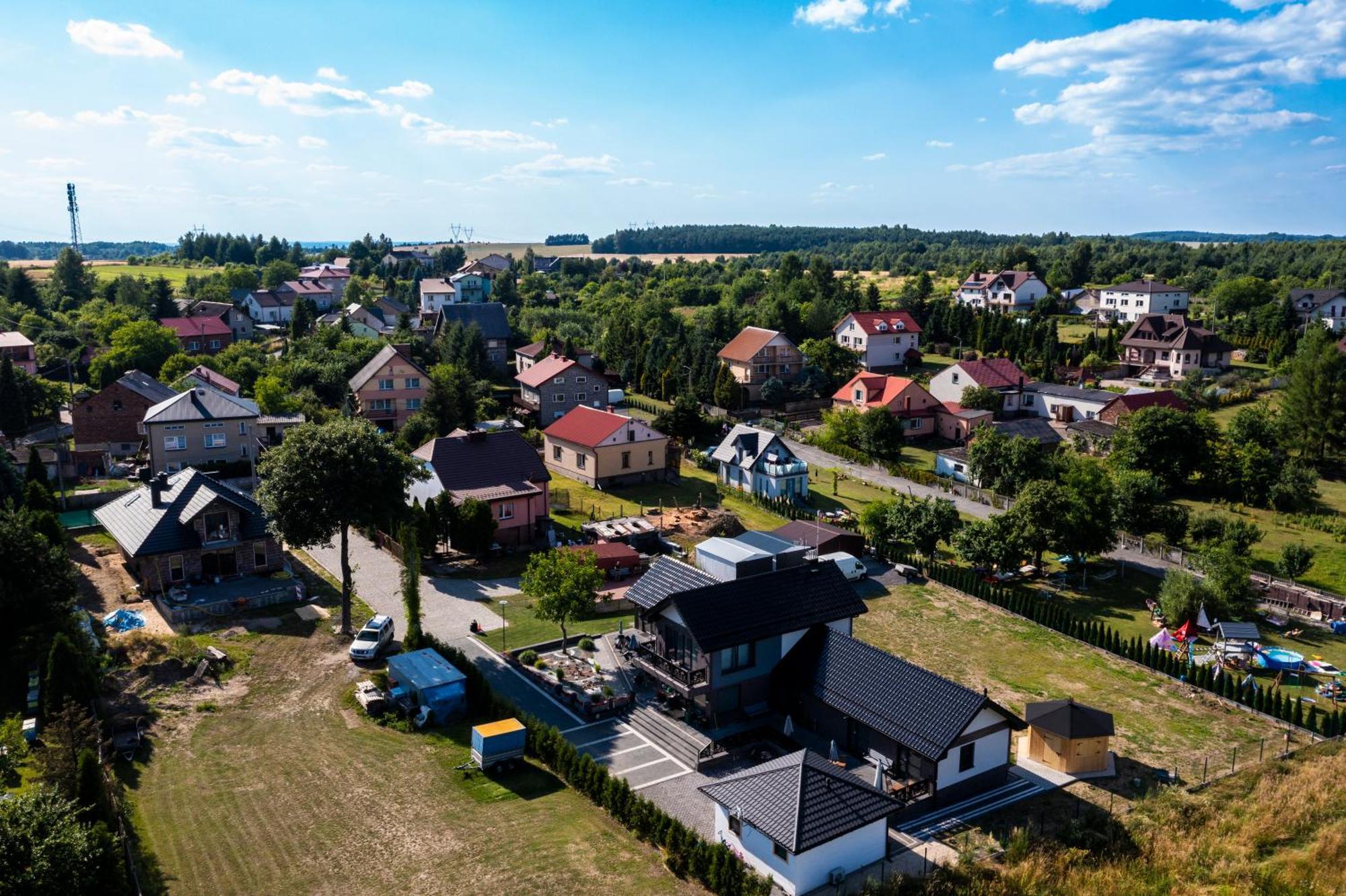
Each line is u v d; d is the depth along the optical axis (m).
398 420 91.38
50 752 27.09
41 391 86.69
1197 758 36.28
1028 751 36.50
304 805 29.39
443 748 34.03
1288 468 73.88
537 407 94.38
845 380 114.94
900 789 30.94
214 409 71.12
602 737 36.34
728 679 36.62
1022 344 128.50
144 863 25.44
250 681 38.56
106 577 49.53
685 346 114.25
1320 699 42.03
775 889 26.72
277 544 51.16
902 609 51.69
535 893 25.20
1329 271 184.50
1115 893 27.05
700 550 45.31
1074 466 67.00
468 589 51.41
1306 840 30.84
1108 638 46.59
